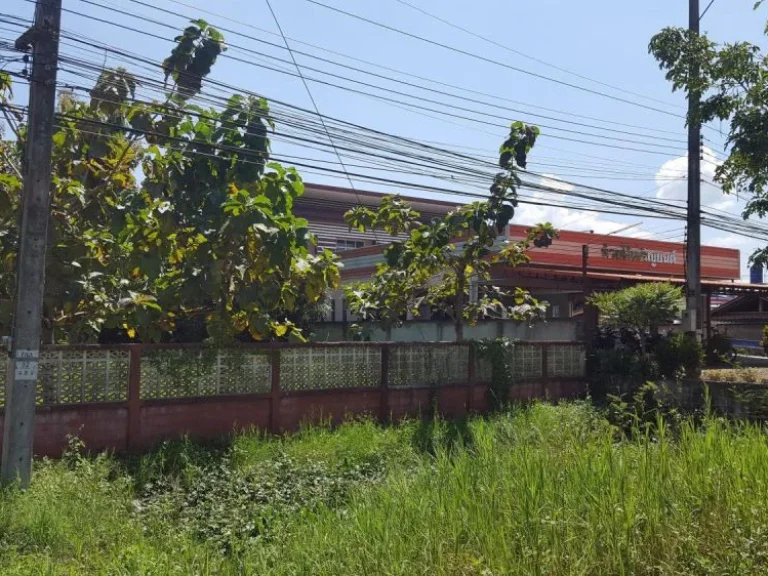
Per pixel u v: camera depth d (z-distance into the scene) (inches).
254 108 458.6
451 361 593.6
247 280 459.5
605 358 682.2
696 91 467.5
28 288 343.6
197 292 440.1
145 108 448.5
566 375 682.8
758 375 648.4
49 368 392.8
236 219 426.3
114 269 453.4
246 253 450.3
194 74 453.7
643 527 180.4
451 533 196.9
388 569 186.5
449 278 641.6
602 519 182.5
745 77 452.1
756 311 1282.0
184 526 299.6
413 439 453.7
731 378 638.5
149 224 444.8
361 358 535.5
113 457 387.9
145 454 404.8
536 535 180.2
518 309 658.2
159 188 441.1
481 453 266.8
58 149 441.1
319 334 945.5
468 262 604.1
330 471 381.7
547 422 467.2
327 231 1266.0
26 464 337.1
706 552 168.6
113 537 277.0
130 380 416.8
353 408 526.3
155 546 272.5
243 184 462.6
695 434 241.6
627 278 805.9
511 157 563.5
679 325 922.7
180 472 371.6
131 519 300.5
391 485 258.2
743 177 475.5
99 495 314.2
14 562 243.8
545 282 861.8
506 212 565.0
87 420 401.1
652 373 650.2
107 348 410.9
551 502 196.1
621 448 237.8
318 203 1268.5
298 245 464.8
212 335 456.8
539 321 733.9
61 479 331.9
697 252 687.1
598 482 204.1
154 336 466.0
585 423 333.4
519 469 225.0
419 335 875.4
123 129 398.0
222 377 458.9
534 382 653.3
